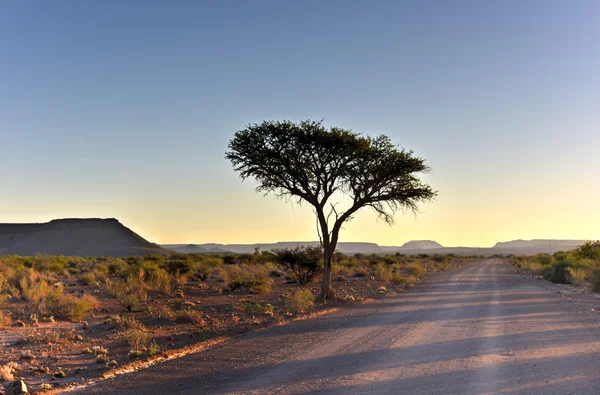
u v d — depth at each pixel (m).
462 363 10.14
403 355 11.04
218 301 24.91
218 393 8.19
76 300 19.42
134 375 9.61
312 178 25.77
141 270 31.33
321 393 8.06
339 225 25.66
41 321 17.73
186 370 9.92
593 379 8.66
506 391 8.02
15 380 8.51
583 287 32.59
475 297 25.91
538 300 23.78
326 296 25.08
